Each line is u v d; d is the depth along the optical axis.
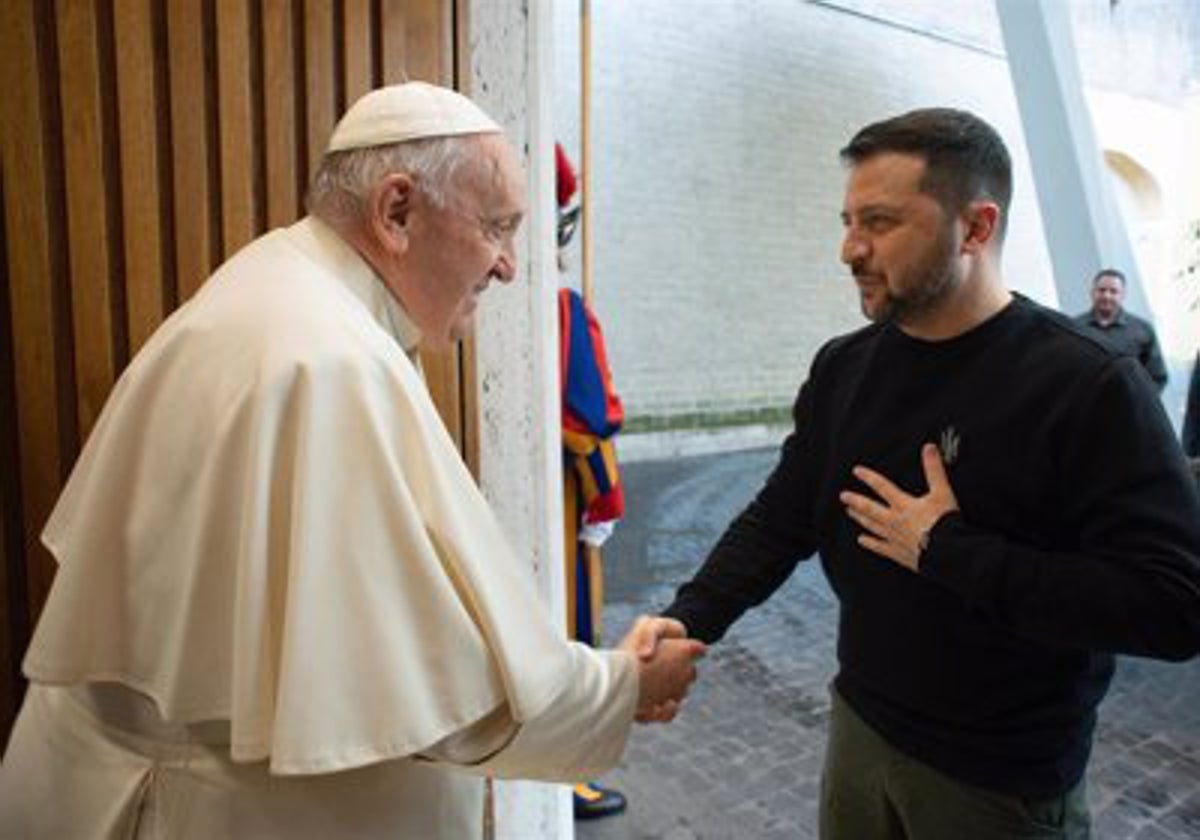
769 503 1.37
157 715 0.87
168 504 0.83
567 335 2.27
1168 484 0.95
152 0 1.38
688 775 2.72
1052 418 1.00
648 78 6.71
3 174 1.35
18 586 1.40
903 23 8.03
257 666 0.78
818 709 3.22
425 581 0.81
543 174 1.77
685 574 4.79
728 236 7.34
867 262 1.06
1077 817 1.08
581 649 0.99
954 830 1.08
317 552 0.78
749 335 7.59
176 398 0.84
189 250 1.41
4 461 1.39
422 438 0.85
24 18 1.33
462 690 0.81
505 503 1.77
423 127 0.94
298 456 0.79
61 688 0.92
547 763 0.91
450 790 0.96
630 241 6.80
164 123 1.41
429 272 0.97
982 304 1.08
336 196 0.96
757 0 7.18
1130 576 0.92
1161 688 3.34
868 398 1.19
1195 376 3.94
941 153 1.01
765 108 7.38
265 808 0.84
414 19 1.54
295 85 1.46
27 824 0.91
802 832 2.41
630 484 6.54
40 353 1.37
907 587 1.10
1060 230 6.00
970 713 1.06
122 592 0.84
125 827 0.86
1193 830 2.38
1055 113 5.73
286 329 0.84
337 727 0.76
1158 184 9.09
